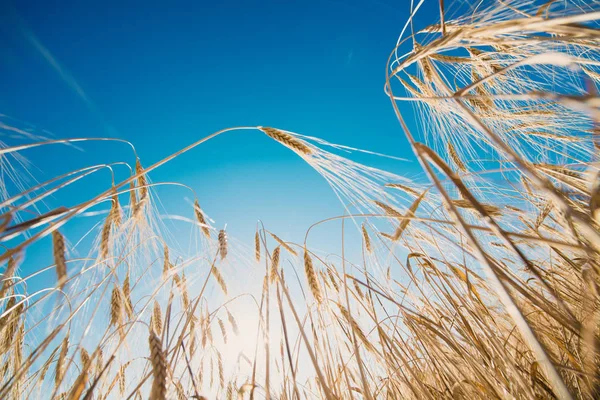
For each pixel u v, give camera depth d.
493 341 0.37
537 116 0.51
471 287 0.46
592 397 0.32
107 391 0.48
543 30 0.23
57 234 0.33
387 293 0.55
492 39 0.35
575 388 0.36
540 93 0.20
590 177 0.34
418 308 0.56
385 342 0.51
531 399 0.32
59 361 0.42
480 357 0.44
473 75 0.58
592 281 0.27
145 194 0.57
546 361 0.19
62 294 0.32
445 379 0.48
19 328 0.47
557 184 0.38
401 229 0.37
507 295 0.20
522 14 0.36
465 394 0.44
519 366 0.39
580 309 0.36
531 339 0.19
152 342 0.32
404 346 0.54
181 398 0.42
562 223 0.36
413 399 0.48
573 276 0.45
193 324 0.52
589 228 0.21
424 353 0.53
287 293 0.37
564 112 0.49
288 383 0.47
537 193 0.43
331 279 0.61
